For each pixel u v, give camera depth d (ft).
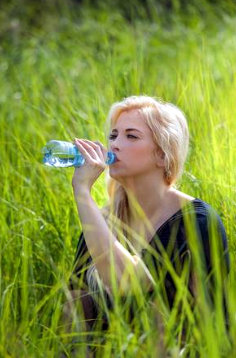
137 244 17.10
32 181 24.04
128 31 44.45
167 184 17.35
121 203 17.66
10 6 53.42
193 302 16.02
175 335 15.62
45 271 20.42
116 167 17.26
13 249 20.90
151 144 17.17
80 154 17.08
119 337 15.06
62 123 26.76
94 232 16.35
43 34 47.96
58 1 55.11
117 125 17.46
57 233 21.38
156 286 15.38
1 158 25.73
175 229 16.76
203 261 16.38
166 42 42.91
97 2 53.72
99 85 29.73
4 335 16.49
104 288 16.67
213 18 44.68
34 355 15.99
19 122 31.24
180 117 17.44
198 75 26.76
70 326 16.92
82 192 16.76
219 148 22.25
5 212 22.63
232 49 34.76
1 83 39.73
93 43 45.11
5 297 17.72
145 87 27.63
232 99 25.48
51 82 37.68
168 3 51.37
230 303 15.51
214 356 14.29
